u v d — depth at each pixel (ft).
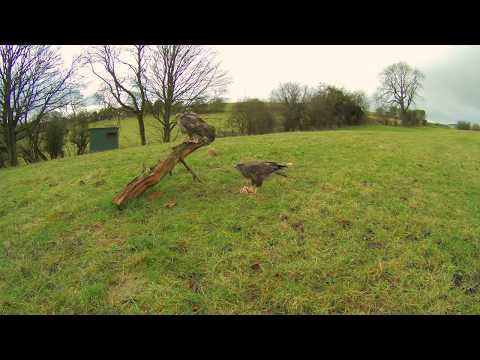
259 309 10.07
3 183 28.63
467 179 22.86
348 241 13.53
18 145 90.79
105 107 85.20
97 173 26.78
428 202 17.70
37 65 64.80
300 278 11.28
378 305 10.06
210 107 97.86
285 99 132.46
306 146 33.04
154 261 12.58
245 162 18.01
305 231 14.47
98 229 15.80
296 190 19.39
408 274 11.34
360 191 19.03
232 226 15.02
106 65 80.23
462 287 10.71
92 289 11.10
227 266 12.07
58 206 19.45
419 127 155.02
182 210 16.93
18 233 16.46
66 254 13.80
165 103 86.07
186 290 10.89
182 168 24.84
